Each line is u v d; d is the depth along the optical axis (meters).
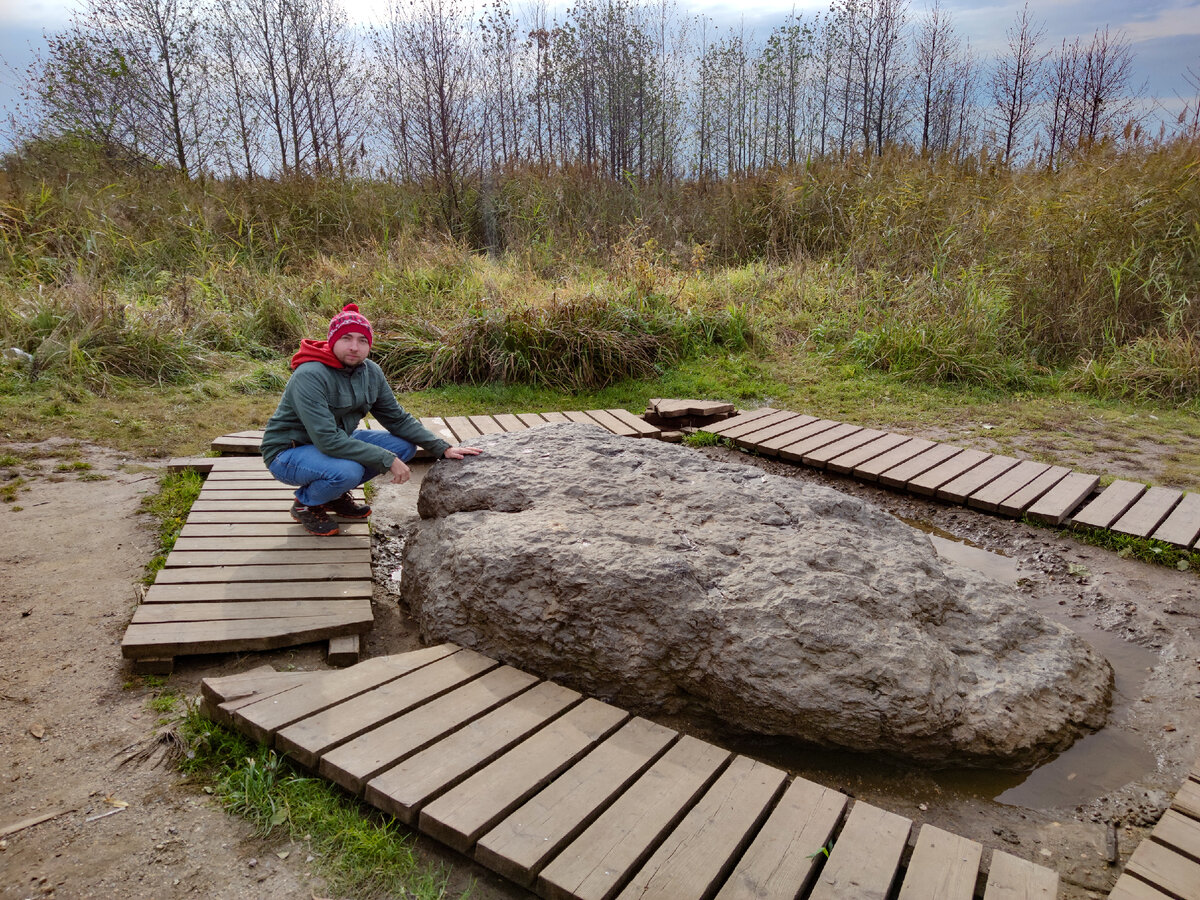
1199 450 7.13
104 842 2.61
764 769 2.91
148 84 15.49
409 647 3.93
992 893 2.43
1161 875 2.53
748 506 4.08
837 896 2.38
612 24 19.33
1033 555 5.24
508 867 2.44
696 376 9.46
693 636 3.32
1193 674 3.92
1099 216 10.22
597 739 3.01
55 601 4.12
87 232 11.22
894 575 3.71
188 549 4.45
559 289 10.17
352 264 11.54
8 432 6.72
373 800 2.71
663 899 2.33
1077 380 9.05
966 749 3.18
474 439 4.82
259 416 7.61
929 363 9.44
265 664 3.66
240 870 2.53
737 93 21.61
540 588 3.52
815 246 13.52
